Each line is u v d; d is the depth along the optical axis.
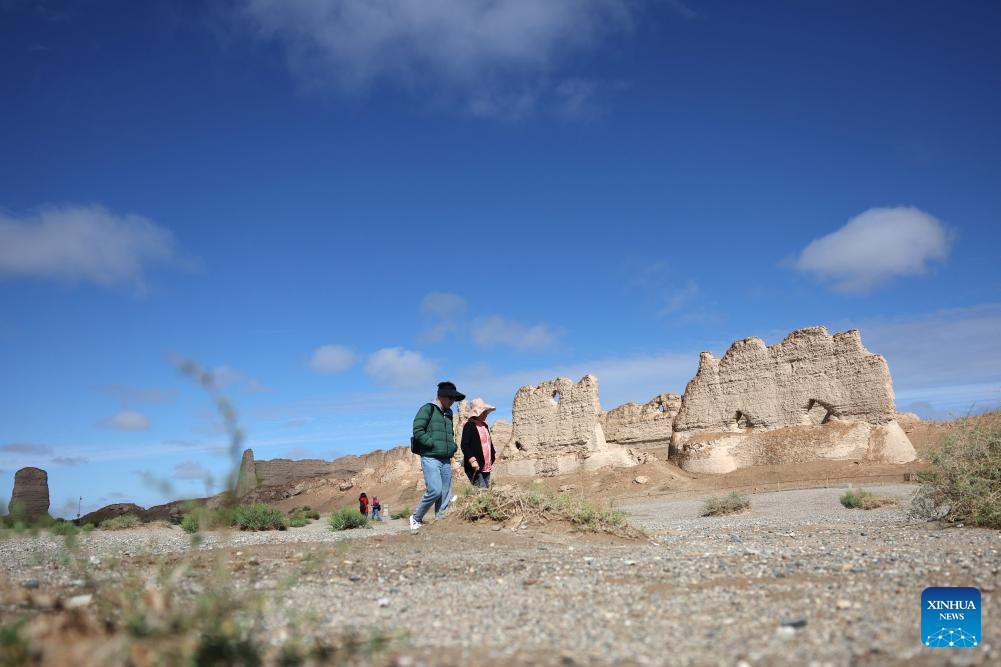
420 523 13.41
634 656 4.63
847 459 49.91
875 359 51.69
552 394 66.44
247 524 23.16
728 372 58.47
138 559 9.78
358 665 4.28
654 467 56.59
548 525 12.55
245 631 4.69
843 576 7.52
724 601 6.36
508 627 5.50
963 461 14.89
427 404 13.52
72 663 3.36
